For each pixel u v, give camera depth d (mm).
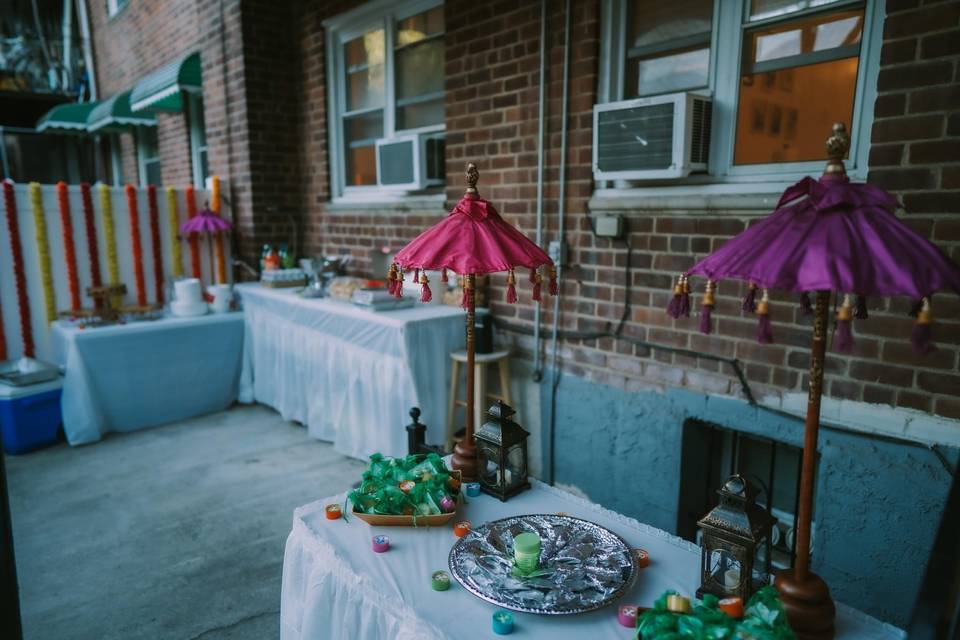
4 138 9398
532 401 3385
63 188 4406
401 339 3238
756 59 2488
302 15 4871
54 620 2375
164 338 4395
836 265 1052
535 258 1809
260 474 3639
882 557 2170
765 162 2506
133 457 3891
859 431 2174
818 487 2307
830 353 2223
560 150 3066
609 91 2902
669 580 1503
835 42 2266
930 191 1936
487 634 1295
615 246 2891
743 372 2502
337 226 4887
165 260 4980
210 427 4422
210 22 5152
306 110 5035
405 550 1623
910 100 1945
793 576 1329
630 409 2912
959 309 1917
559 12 2977
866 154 2195
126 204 4730
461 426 3580
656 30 2787
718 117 2600
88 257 4605
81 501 3316
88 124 7438
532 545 1451
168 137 6863
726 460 2852
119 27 7625
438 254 1747
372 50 4457
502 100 3307
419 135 3818
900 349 2049
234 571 2699
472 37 3426
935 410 1997
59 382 4070
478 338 3301
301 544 1709
